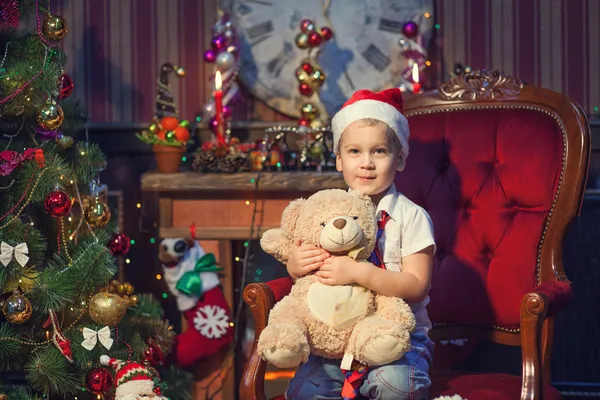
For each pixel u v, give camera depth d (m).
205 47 3.61
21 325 2.80
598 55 3.52
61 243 2.84
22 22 3.43
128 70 3.63
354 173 2.25
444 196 2.60
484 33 3.55
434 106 2.67
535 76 3.54
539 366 2.02
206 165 3.19
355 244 2.08
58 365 2.60
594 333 3.50
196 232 3.19
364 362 2.02
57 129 2.79
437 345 3.11
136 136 3.57
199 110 3.62
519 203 2.54
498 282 2.50
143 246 3.65
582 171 2.45
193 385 3.27
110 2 3.61
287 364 2.01
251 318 3.49
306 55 3.53
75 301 2.72
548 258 2.46
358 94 2.34
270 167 3.29
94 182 2.97
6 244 2.49
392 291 2.08
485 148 2.59
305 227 2.13
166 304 3.63
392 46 3.53
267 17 3.54
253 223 3.13
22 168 2.63
